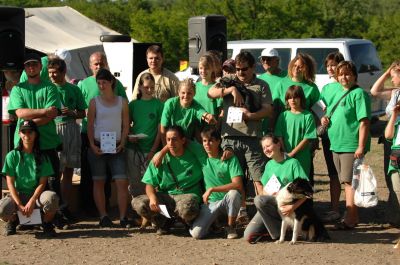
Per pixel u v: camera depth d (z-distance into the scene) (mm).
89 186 9164
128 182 8898
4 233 8188
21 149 8070
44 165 8078
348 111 8305
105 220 8570
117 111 8523
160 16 33719
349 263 6996
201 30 11789
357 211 8609
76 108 8953
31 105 8336
